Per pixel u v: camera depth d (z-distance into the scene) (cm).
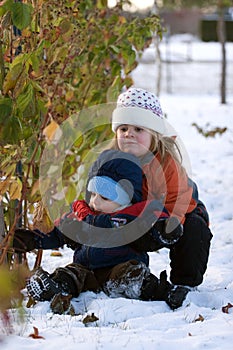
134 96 615
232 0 2825
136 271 568
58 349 459
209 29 6519
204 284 654
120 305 547
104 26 865
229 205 1055
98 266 589
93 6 903
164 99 2830
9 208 620
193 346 475
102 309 540
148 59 4556
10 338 473
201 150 1580
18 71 557
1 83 572
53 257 758
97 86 889
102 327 509
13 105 560
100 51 859
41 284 559
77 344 467
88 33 843
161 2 4638
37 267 595
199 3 6519
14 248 581
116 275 573
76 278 573
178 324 524
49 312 546
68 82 790
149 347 469
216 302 588
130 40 859
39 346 463
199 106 2530
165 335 495
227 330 508
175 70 4162
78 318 526
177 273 617
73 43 674
